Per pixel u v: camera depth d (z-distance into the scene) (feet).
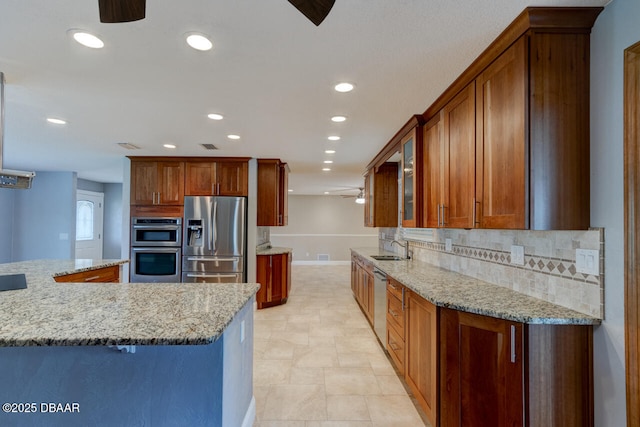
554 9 4.67
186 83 7.11
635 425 4.25
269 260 15.90
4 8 4.61
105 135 11.37
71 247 20.20
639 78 4.25
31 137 11.68
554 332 4.93
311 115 9.12
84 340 3.76
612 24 4.56
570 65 4.91
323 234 33.55
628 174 4.33
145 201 14.96
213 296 5.78
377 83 7.06
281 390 8.19
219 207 14.80
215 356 4.86
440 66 6.29
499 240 7.29
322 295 18.98
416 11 4.69
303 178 21.66
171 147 13.16
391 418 7.06
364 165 16.92
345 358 10.13
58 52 5.83
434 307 6.17
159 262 14.80
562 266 5.47
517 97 5.11
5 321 4.30
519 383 4.96
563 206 4.88
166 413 4.82
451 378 5.84
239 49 5.73
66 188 20.21
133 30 5.16
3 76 6.68
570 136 4.90
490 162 5.84
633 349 4.28
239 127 10.33
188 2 4.48
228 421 5.22
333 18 4.84
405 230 13.92
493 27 5.08
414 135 9.38
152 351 4.82
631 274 4.31
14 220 20.18
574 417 4.90
